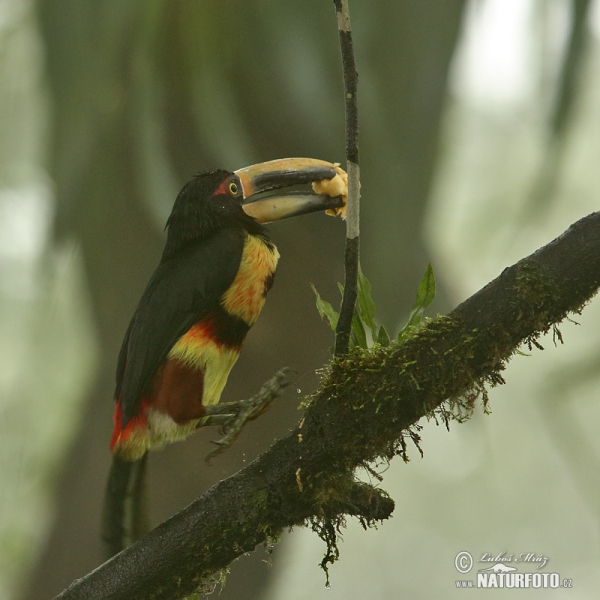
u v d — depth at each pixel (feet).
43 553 39.29
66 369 47.57
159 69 36.68
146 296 22.43
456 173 58.13
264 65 37.11
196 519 17.29
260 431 36.32
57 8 36.35
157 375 21.24
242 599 37.06
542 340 63.00
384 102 39.55
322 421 16.58
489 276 58.85
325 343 37.55
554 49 39.88
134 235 38.06
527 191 43.96
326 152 37.73
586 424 62.59
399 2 39.27
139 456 20.99
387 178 39.09
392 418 16.34
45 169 38.81
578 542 79.61
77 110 36.40
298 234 37.83
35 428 47.26
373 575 84.64
